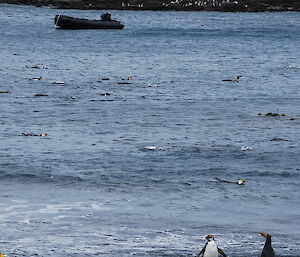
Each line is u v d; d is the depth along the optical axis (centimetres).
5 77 10594
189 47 17700
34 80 10225
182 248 3200
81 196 4100
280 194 4228
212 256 2878
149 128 6512
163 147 5597
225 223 3619
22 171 4694
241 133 6266
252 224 3609
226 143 5791
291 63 14112
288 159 5169
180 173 4722
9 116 7062
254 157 5234
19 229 3428
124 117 7144
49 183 4409
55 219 3612
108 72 11688
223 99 8619
